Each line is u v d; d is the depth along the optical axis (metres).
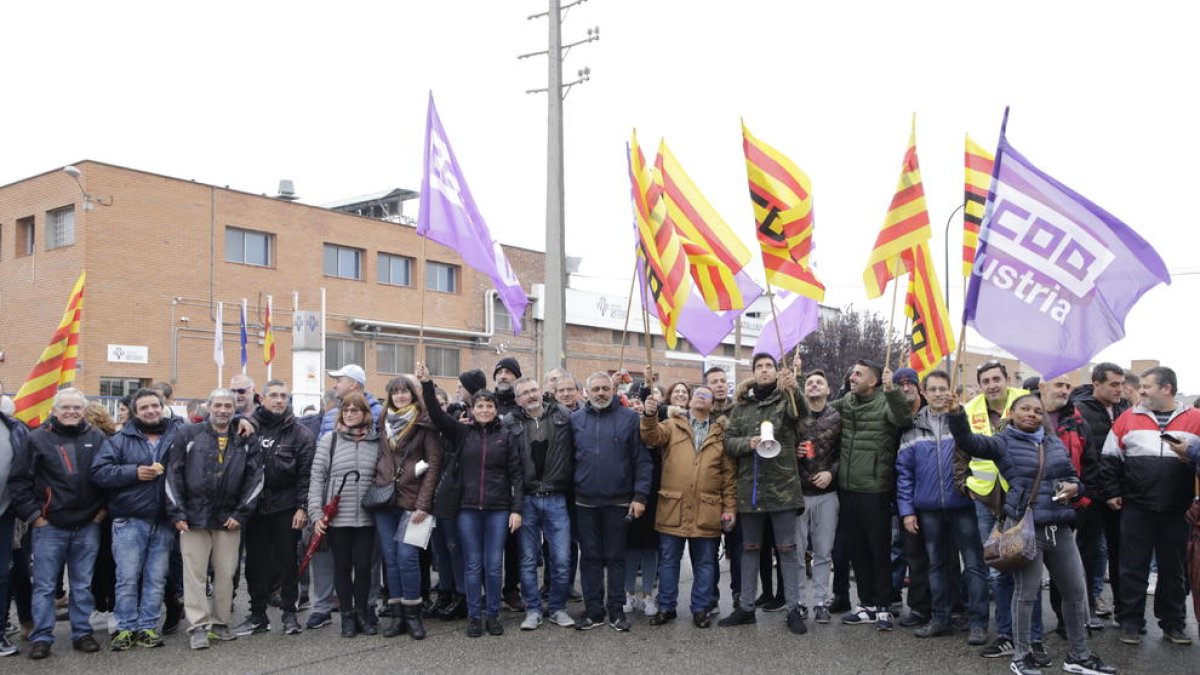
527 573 7.74
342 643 7.32
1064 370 6.58
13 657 6.98
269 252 32.19
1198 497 6.45
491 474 7.55
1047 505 6.14
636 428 7.86
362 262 35.22
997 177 6.88
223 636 7.48
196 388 29.56
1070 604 6.26
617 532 7.73
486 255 9.00
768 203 8.15
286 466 7.66
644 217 8.96
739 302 8.95
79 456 7.17
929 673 6.35
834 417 7.93
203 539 7.33
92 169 27.44
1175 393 6.82
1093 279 6.70
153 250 28.73
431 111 8.80
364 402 7.70
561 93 17.27
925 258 9.40
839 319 43.97
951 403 6.41
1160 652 6.73
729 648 7.03
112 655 7.03
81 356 26.92
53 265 27.91
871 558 7.81
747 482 7.58
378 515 7.60
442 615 8.11
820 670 6.44
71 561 7.18
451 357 38.19
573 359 42.91
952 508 7.12
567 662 6.70
